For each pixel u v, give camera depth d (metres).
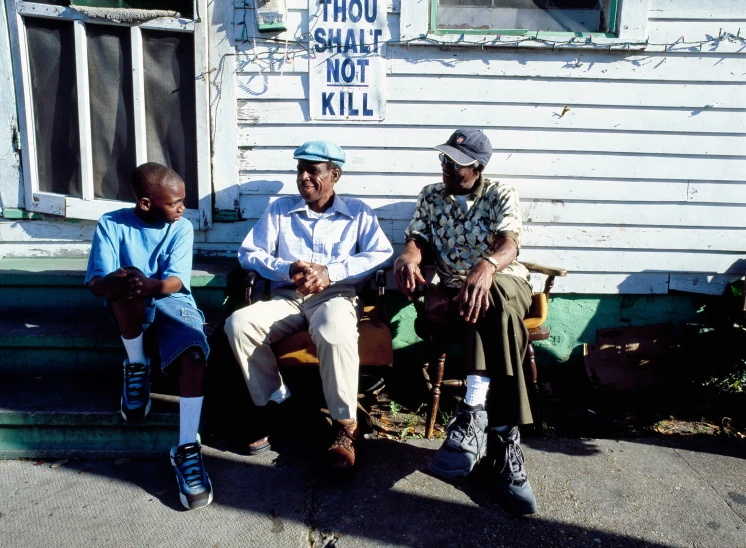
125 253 3.02
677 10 3.61
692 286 3.90
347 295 3.28
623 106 3.72
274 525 2.57
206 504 2.68
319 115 3.72
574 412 3.65
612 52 3.64
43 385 3.18
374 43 3.64
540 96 3.71
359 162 3.77
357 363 2.93
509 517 2.66
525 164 3.78
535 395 3.35
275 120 3.74
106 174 3.90
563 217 3.84
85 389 3.15
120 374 3.31
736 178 3.78
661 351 3.91
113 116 3.83
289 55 3.66
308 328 3.14
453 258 3.39
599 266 3.89
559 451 3.17
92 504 2.68
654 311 3.97
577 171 3.79
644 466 3.04
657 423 3.51
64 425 2.95
